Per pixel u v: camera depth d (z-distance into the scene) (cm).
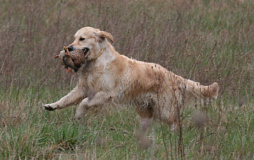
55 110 1103
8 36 1545
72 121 1027
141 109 1120
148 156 877
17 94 1229
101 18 1673
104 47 1064
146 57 1417
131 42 1497
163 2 2183
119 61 1075
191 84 1127
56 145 920
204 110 936
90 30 1058
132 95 1088
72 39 1597
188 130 1067
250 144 949
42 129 951
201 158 831
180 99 1114
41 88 1306
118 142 966
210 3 2202
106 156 877
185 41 1520
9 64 1392
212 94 1115
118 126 1073
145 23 1703
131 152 888
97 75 1055
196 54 1509
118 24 1634
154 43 1525
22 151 855
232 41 1697
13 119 1010
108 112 1120
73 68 1030
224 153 898
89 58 1049
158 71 1116
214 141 881
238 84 1307
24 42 1614
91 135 968
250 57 1561
